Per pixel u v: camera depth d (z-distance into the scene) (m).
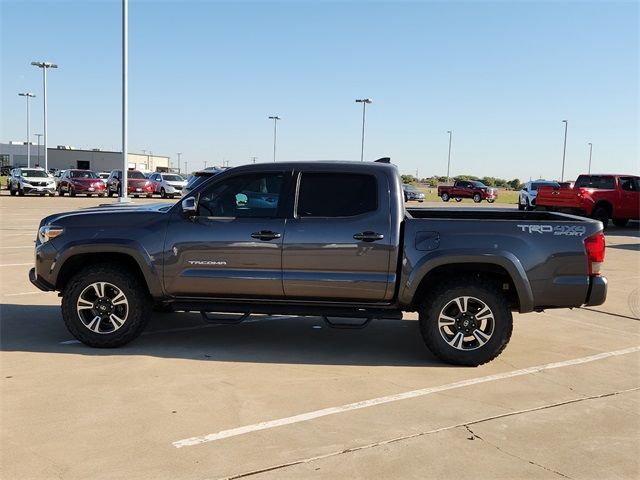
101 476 3.54
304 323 7.59
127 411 4.52
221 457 3.81
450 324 5.84
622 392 5.19
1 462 3.69
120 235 6.08
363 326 6.00
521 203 32.38
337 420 4.45
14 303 8.20
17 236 16.25
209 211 6.12
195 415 4.47
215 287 6.04
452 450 3.99
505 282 6.06
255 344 6.52
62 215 6.34
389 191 5.91
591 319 8.12
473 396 5.03
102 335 6.12
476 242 5.74
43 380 5.16
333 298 5.96
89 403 4.66
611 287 10.59
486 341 5.77
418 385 5.29
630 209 22.52
